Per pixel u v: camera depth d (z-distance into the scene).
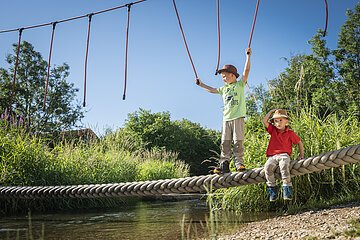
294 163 5.09
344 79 24.25
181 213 6.70
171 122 38.69
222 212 6.31
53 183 7.88
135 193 6.21
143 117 37.03
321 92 20.70
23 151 7.66
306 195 6.04
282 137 5.16
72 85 34.44
